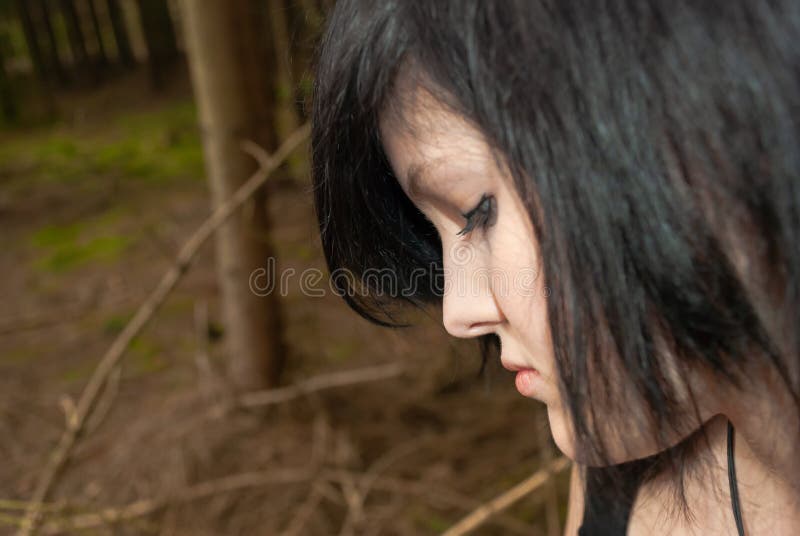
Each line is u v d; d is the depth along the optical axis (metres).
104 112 9.58
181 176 5.88
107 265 4.14
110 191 5.50
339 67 0.40
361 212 0.48
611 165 0.32
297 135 1.70
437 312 0.65
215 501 2.18
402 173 0.41
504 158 0.35
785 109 0.29
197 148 6.84
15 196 5.65
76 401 2.78
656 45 0.30
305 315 3.10
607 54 0.31
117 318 3.41
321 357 2.86
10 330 3.09
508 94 0.33
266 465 2.32
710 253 0.32
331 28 0.41
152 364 2.95
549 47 0.32
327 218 0.49
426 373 2.75
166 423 2.52
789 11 0.29
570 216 0.33
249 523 2.11
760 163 0.30
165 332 3.23
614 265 0.33
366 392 2.70
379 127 0.41
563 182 0.33
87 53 11.50
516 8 0.33
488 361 0.71
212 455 2.36
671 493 0.52
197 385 2.74
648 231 0.32
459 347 0.97
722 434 0.48
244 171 2.18
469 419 2.57
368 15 0.38
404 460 2.40
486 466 2.36
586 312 0.35
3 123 9.08
